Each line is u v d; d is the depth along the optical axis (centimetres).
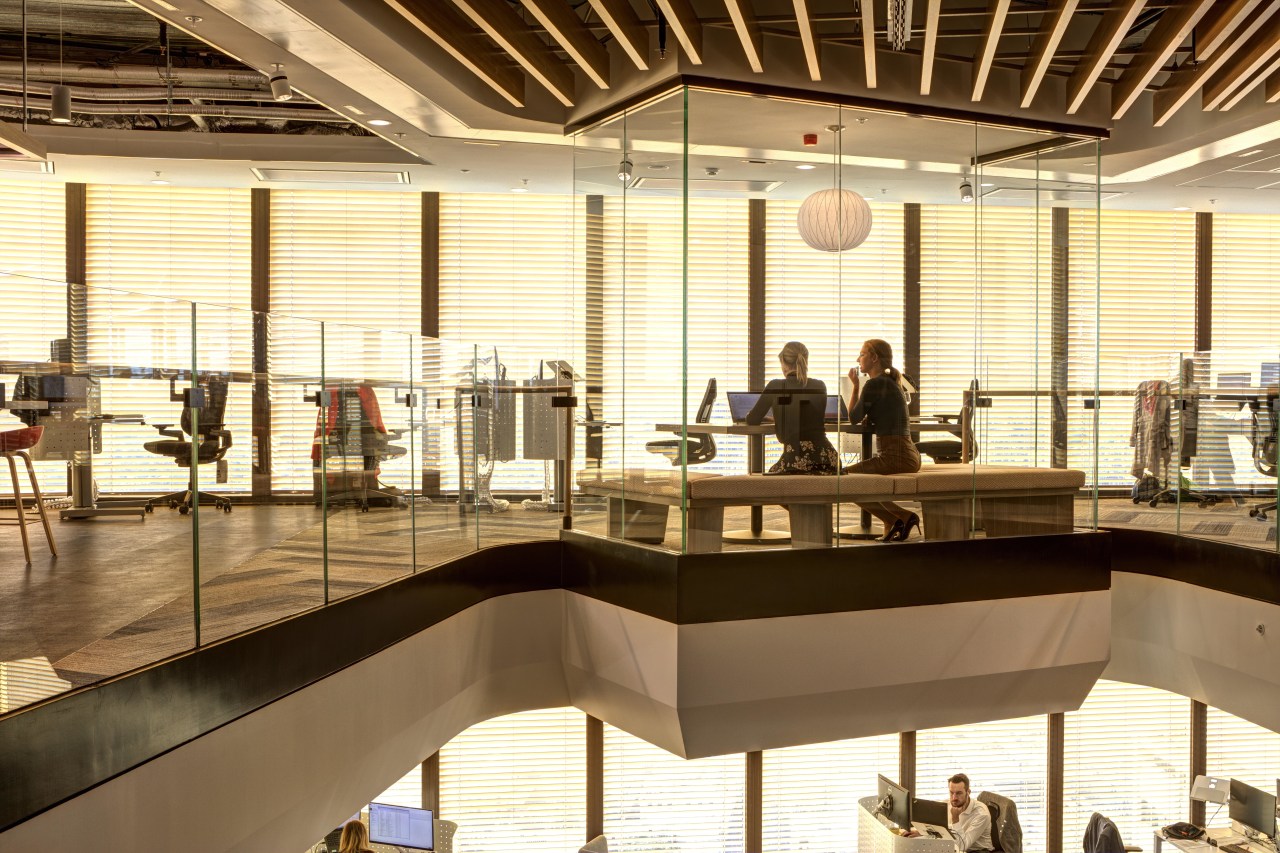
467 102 622
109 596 340
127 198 950
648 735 605
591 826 911
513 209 1001
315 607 446
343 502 477
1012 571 618
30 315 323
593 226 638
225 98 750
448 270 995
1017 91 632
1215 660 678
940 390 609
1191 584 698
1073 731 980
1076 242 654
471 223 997
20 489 319
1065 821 980
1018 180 639
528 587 649
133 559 349
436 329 995
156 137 798
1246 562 647
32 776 288
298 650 425
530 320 1005
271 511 416
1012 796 974
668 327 569
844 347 589
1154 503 733
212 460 380
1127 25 486
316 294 977
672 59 558
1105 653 647
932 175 621
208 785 368
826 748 946
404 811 821
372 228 983
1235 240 1077
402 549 538
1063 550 632
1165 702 988
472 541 638
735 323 570
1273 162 808
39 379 324
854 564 578
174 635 358
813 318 584
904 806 848
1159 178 873
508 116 654
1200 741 984
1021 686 635
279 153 816
